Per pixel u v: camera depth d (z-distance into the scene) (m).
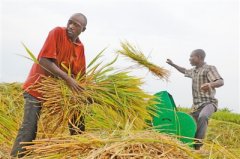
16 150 2.92
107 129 2.95
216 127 6.77
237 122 8.21
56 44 3.02
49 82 2.99
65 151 2.29
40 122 3.03
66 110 2.96
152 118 3.43
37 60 2.99
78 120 3.00
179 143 2.35
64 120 2.97
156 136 2.36
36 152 2.37
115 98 3.20
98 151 2.12
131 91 3.31
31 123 2.94
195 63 4.75
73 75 3.16
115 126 3.10
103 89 3.19
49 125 3.02
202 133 4.35
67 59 3.09
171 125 3.39
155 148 2.20
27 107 2.97
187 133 3.42
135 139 2.20
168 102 3.43
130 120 3.20
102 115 3.11
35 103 2.96
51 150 2.30
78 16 3.08
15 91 4.86
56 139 2.49
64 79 2.98
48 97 2.98
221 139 6.31
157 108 3.42
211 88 4.48
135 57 3.73
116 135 2.40
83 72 3.23
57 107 2.98
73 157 2.22
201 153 2.34
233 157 2.40
